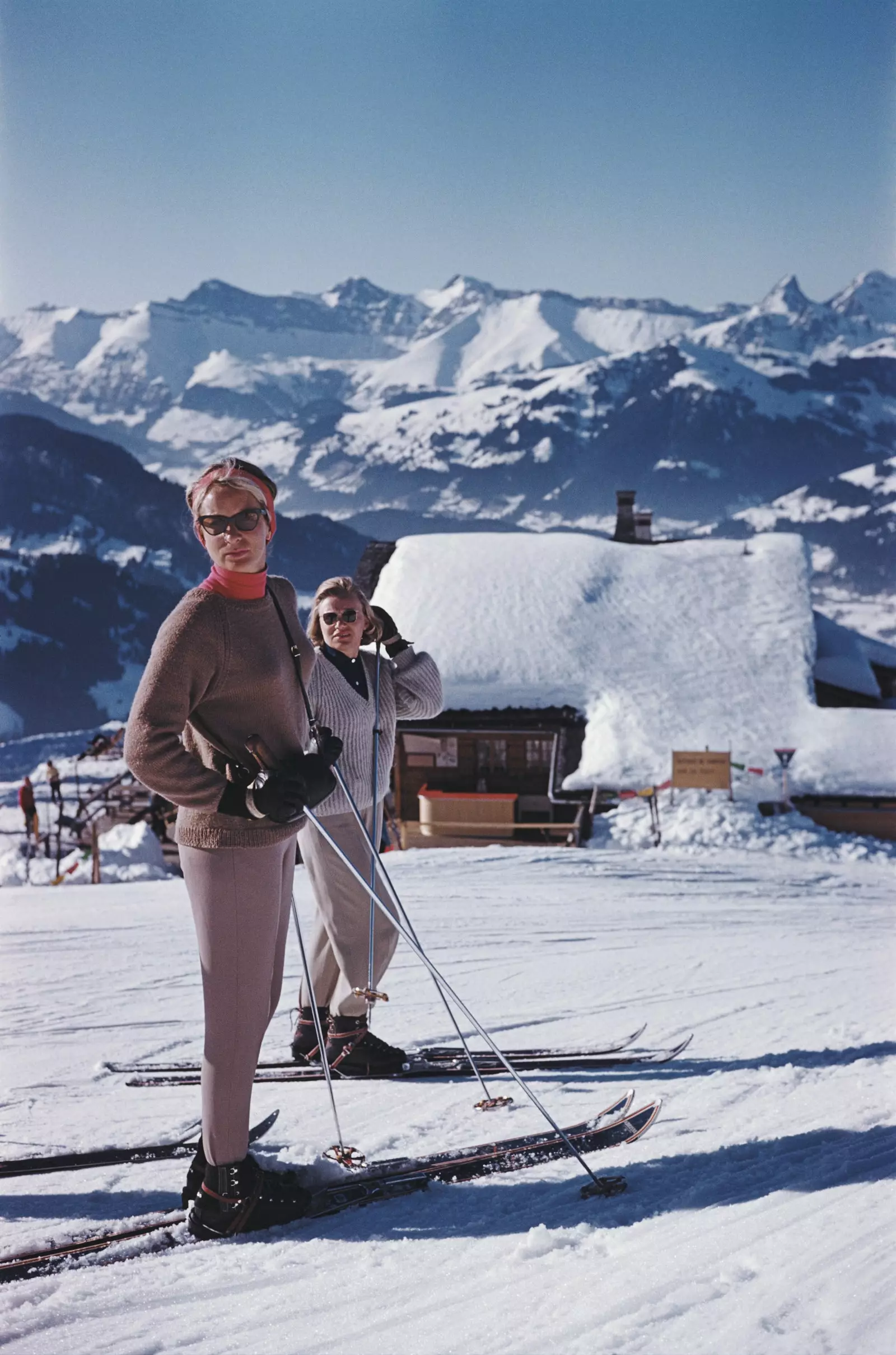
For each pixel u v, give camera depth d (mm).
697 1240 2230
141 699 2428
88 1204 2746
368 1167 2824
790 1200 2424
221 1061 2557
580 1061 4090
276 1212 2570
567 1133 3137
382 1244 2406
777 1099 3438
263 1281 2229
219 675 2488
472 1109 3508
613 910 9352
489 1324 1936
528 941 7512
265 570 2590
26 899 10719
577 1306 1967
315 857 3891
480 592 28078
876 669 30906
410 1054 4223
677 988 5633
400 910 3990
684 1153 2910
